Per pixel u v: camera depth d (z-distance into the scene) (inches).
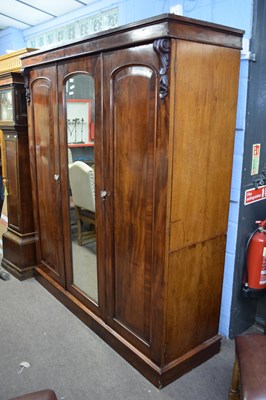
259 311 89.9
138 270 68.4
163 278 62.7
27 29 147.9
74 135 81.0
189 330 71.7
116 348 78.7
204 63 57.6
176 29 51.8
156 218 61.3
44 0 112.6
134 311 71.9
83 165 79.8
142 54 57.1
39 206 104.1
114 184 70.2
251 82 69.4
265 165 79.6
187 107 57.1
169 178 57.8
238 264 79.4
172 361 69.9
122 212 69.6
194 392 68.0
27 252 112.5
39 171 100.0
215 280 74.7
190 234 65.1
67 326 88.7
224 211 71.7
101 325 82.4
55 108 85.4
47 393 45.8
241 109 70.4
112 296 77.1
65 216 90.8
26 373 72.8
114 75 64.2
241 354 54.3
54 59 80.4
